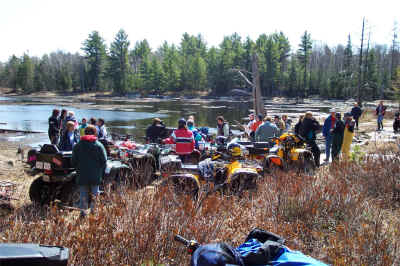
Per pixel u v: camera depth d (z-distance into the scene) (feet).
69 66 416.87
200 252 9.04
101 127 36.70
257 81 67.56
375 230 14.39
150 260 11.87
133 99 288.92
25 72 384.68
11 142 60.49
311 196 18.39
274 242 9.80
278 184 20.39
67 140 28.68
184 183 20.48
